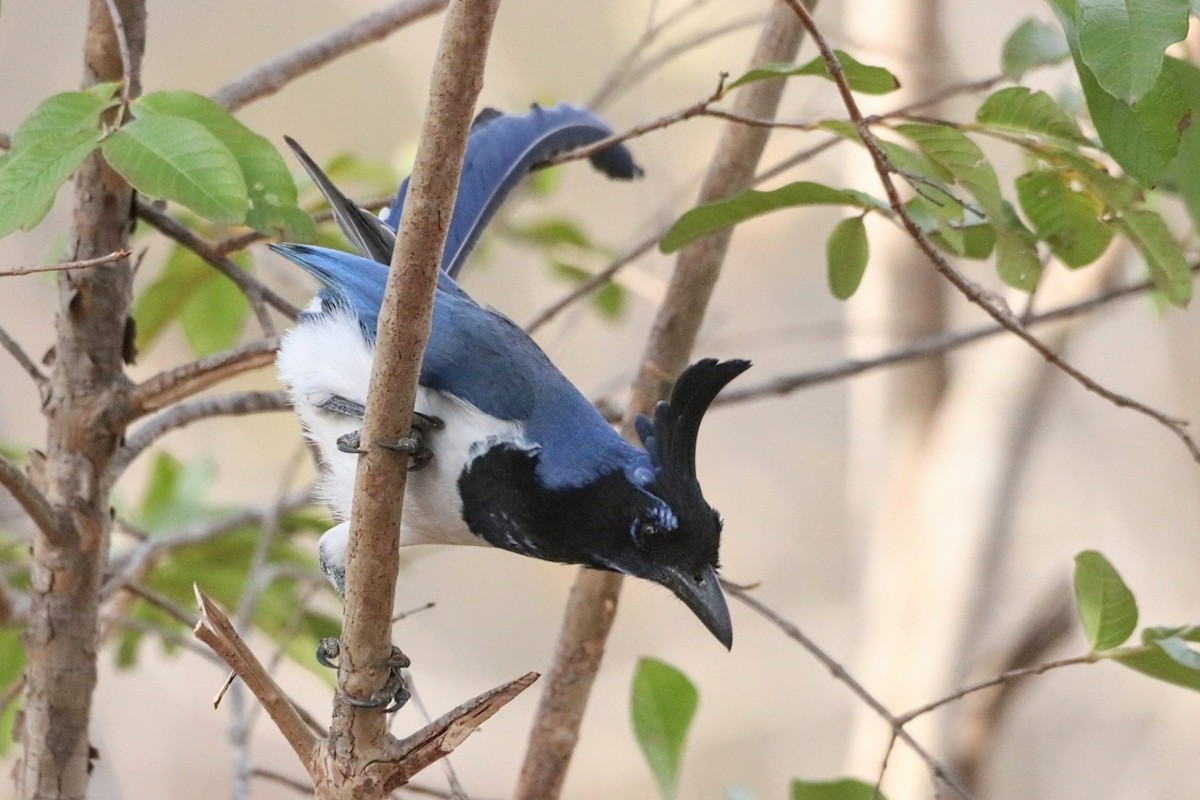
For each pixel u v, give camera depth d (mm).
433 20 20562
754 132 9125
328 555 8266
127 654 11016
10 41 19062
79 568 7863
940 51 13602
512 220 12797
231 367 8133
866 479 15047
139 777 17016
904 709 13234
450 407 7809
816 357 21859
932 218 8039
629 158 10008
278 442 19750
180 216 10000
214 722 17484
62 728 7934
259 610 10727
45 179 6430
